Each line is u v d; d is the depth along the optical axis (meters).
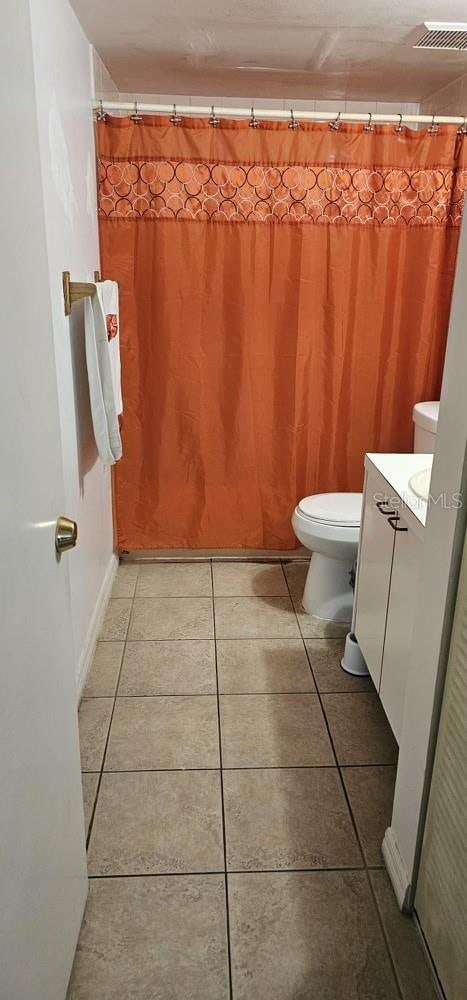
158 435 3.07
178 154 2.70
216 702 2.26
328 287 2.91
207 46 2.51
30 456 1.01
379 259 2.89
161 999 1.35
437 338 3.02
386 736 2.12
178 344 2.93
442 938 1.33
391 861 1.61
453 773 1.27
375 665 2.09
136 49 2.56
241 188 2.75
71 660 1.33
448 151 2.75
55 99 1.95
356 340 3.01
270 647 2.59
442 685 1.33
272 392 3.06
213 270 2.85
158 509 3.21
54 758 1.17
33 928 1.04
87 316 2.22
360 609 2.32
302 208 2.79
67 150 2.12
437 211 2.82
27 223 0.99
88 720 2.16
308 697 2.29
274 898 1.57
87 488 2.48
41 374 1.07
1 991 0.88
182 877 1.62
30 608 1.01
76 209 2.27
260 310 2.93
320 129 2.71
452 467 1.25
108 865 1.64
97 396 2.29
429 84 2.96
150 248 2.80
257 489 3.20
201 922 1.51
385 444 3.16
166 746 2.05
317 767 1.98
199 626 2.73
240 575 3.20
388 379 3.07
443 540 1.30
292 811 1.82
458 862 1.24
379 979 1.40
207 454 3.12
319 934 1.49
